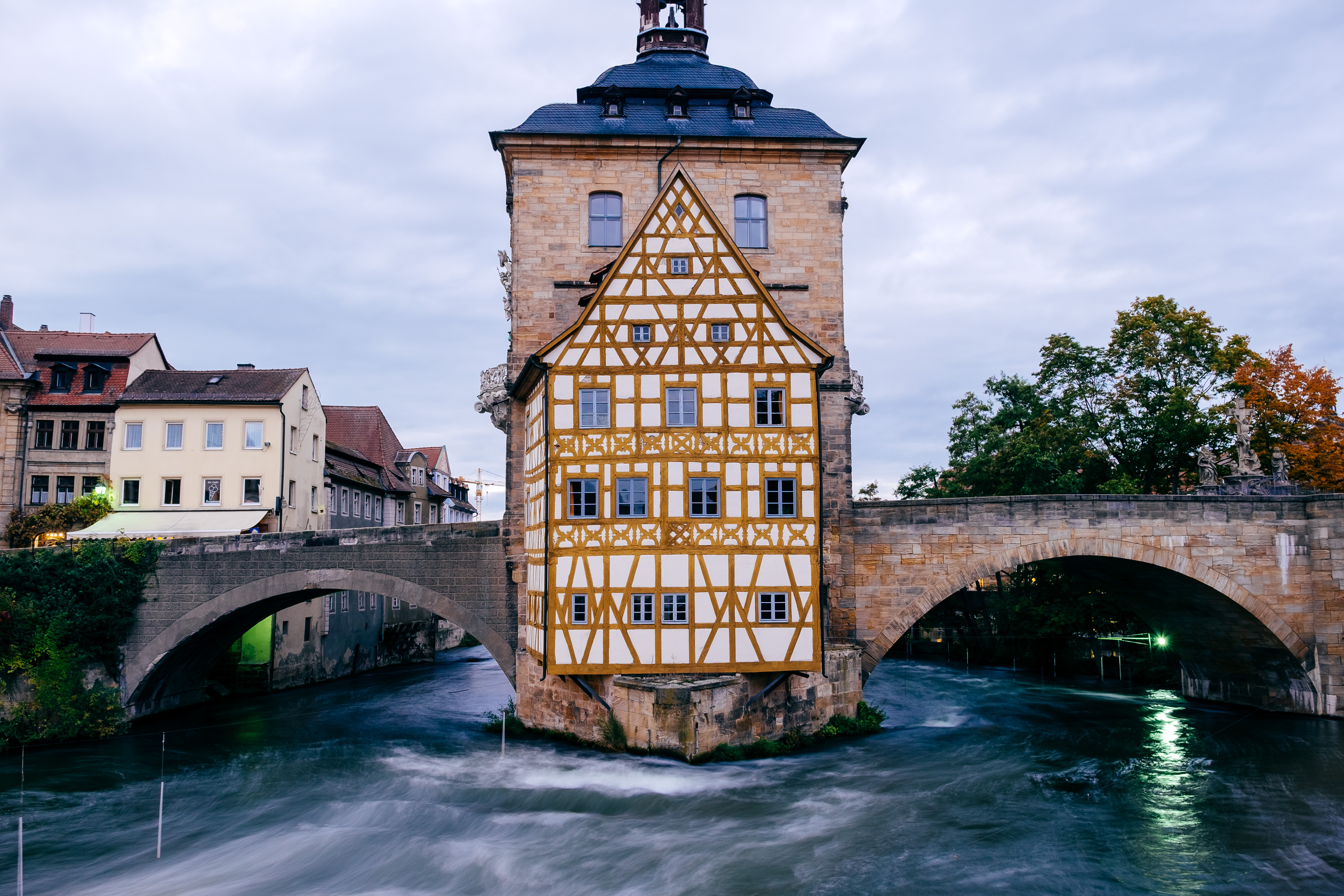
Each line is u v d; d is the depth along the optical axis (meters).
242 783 23.72
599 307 24.33
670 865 17.20
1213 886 16.19
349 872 17.27
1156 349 39.62
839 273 28.88
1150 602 34.56
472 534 28.72
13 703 28.33
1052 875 16.66
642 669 23.34
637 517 23.69
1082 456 40.09
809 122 29.97
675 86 30.11
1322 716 29.67
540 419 25.53
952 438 48.62
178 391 40.00
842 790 21.77
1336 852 17.88
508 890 16.25
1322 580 29.39
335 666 44.66
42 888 16.73
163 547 30.38
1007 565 28.58
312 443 43.78
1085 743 27.39
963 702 35.22
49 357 40.19
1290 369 38.53
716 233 24.58
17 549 31.30
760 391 24.14
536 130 28.42
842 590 28.34
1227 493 32.66
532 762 23.44
